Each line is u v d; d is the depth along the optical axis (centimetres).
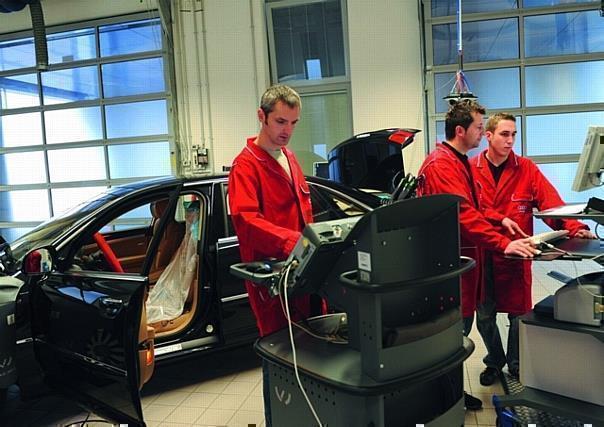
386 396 146
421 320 147
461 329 155
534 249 184
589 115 574
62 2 703
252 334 307
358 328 150
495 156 271
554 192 268
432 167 246
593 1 561
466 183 246
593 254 172
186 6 657
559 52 579
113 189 316
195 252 312
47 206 746
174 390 300
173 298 310
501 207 271
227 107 660
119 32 692
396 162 461
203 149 666
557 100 582
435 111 604
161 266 363
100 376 225
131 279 217
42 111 733
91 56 709
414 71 602
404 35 601
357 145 479
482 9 591
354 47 616
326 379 138
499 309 270
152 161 695
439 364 144
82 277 234
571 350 184
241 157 192
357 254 139
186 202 331
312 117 670
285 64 671
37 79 731
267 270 160
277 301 188
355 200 352
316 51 660
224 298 297
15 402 290
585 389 182
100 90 705
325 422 144
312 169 675
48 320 245
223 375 320
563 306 185
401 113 609
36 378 244
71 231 263
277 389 163
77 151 724
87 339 227
